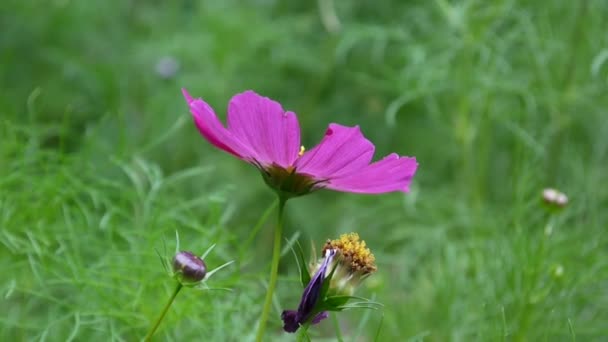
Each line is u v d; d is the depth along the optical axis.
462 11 0.78
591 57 0.78
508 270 0.59
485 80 0.78
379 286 0.64
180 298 0.55
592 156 0.83
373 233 0.83
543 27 0.79
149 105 1.00
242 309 0.56
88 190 0.59
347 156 0.46
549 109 0.80
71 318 0.58
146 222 0.59
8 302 0.61
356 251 0.46
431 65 0.80
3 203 0.57
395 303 0.66
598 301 0.60
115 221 0.58
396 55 1.01
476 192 0.75
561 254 0.60
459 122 0.79
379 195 0.84
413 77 0.82
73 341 0.57
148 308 0.55
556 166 0.76
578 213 0.66
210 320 0.55
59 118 0.98
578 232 0.62
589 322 0.60
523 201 0.65
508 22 0.90
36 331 0.59
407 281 0.69
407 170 0.46
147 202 0.59
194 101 0.45
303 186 0.46
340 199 0.92
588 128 0.86
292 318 0.46
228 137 0.46
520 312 0.58
